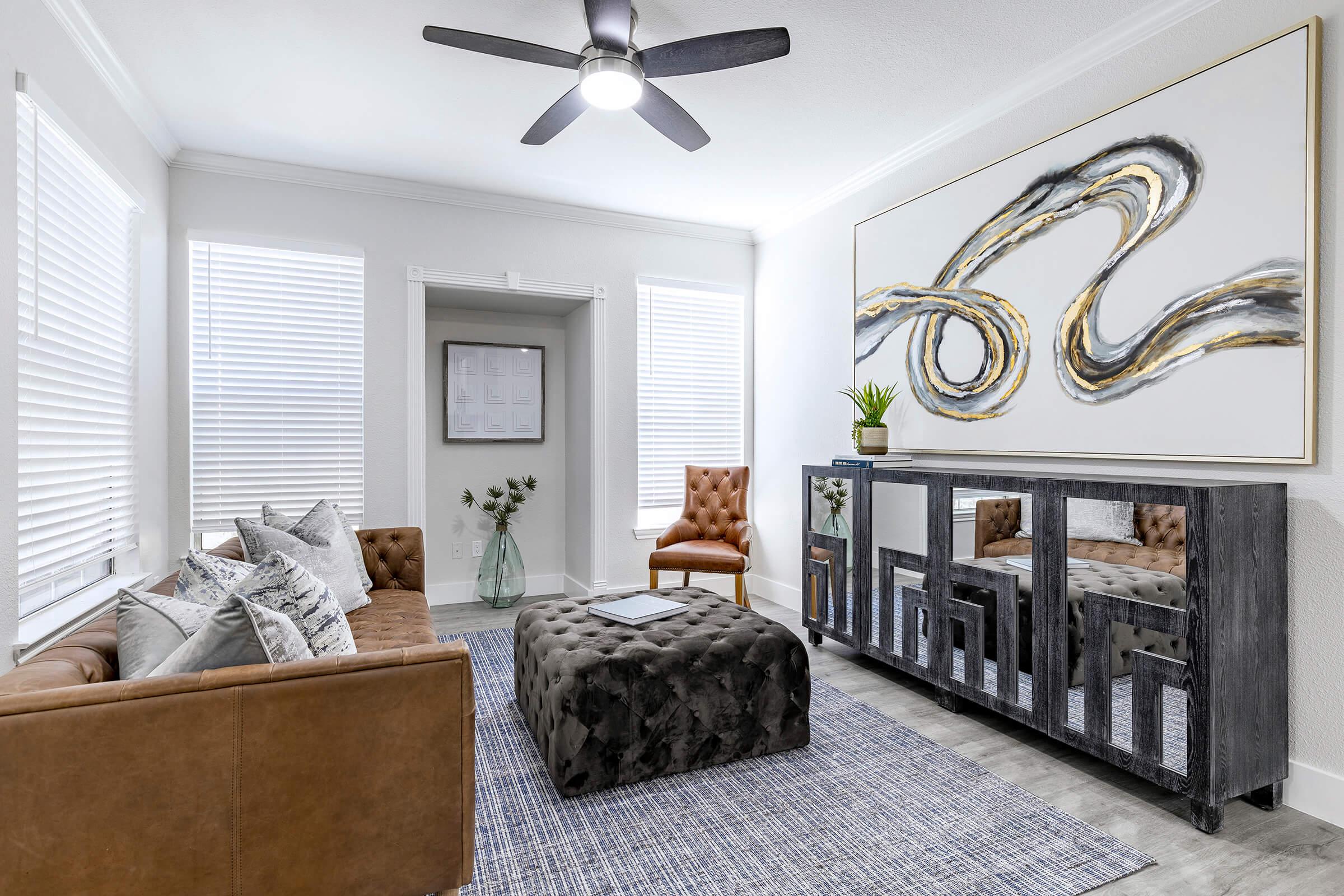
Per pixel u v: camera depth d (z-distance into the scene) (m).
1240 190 2.10
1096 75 2.57
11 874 1.10
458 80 2.80
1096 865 1.74
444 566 4.65
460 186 4.04
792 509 4.55
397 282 3.97
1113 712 2.12
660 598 2.92
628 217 4.57
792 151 3.52
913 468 3.21
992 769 2.27
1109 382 2.50
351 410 3.87
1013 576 2.46
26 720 1.10
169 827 1.17
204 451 3.58
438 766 1.36
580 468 4.75
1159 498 1.97
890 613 3.07
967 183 3.11
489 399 4.79
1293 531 2.02
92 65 2.47
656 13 2.37
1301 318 1.96
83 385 2.48
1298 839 1.86
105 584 2.68
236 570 1.96
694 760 2.27
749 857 1.79
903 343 3.51
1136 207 2.40
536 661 2.38
